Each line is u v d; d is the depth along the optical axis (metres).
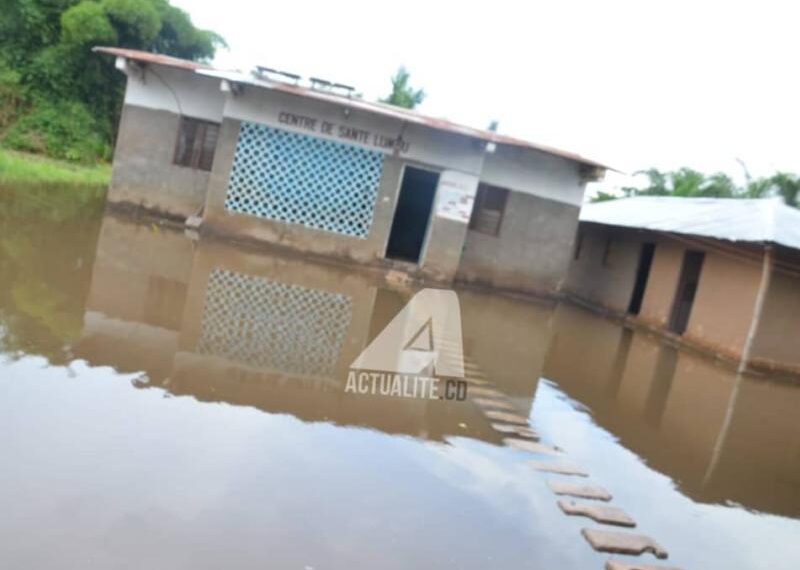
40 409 4.04
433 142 13.64
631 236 16.52
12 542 2.77
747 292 11.37
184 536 3.08
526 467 5.02
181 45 26.09
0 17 22.23
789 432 7.79
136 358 5.41
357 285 11.60
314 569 3.08
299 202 13.57
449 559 3.45
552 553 3.79
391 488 4.11
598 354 10.29
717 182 25.47
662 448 6.21
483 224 14.71
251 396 5.16
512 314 12.30
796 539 4.84
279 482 3.82
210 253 11.55
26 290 6.73
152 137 14.07
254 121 13.27
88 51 22.88
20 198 12.88
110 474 3.46
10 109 21.86
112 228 11.93
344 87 13.34
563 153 13.57
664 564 3.94
